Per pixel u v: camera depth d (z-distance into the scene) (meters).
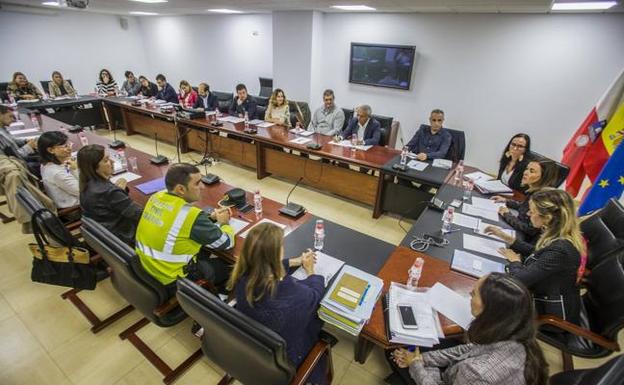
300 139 3.77
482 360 1.02
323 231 1.87
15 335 1.92
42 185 2.64
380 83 5.29
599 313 1.50
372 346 1.87
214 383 1.70
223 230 1.73
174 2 4.96
